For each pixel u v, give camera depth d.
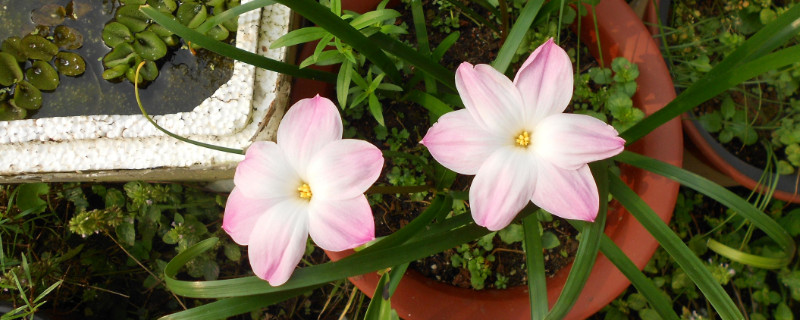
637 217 0.34
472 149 0.30
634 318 0.56
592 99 0.44
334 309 0.58
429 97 0.38
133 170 0.39
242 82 0.38
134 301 0.58
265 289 0.31
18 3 0.41
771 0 0.52
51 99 0.40
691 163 0.54
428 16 0.47
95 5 0.41
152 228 0.54
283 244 0.30
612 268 0.41
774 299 0.53
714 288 0.32
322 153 0.29
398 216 0.45
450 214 0.44
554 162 0.30
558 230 0.45
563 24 0.44
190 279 0.57
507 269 0.45
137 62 0.39
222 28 0.39
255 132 0.39
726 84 0.31
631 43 0.43
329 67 0.44
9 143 0.39
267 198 0.30
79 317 0.55
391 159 0.45
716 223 0.55
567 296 0.31
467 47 0.46
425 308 0.42
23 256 0.45
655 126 0.34
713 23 0.52
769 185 0.47
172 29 0.31
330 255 0.41
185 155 0.39
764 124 0.50
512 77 0.43
